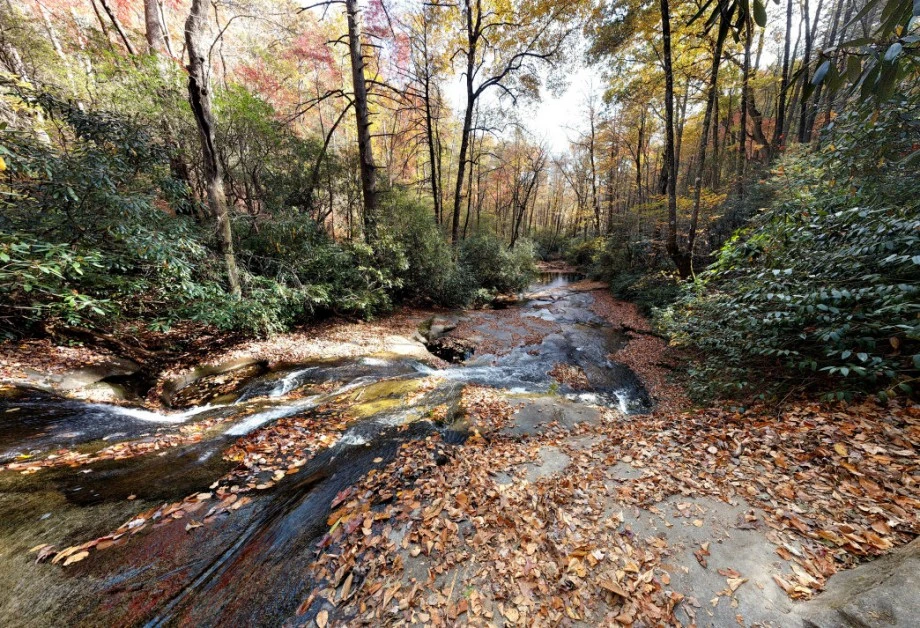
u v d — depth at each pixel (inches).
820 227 148.4
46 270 154.2
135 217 216.4
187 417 191.8
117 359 227.5
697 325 215.8
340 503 126.6
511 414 204.1
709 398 191.0
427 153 912.3
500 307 573.9
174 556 100.7
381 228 406.3
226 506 122.0
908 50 43.8
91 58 309.1
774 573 79.5
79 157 208.7
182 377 236.8
